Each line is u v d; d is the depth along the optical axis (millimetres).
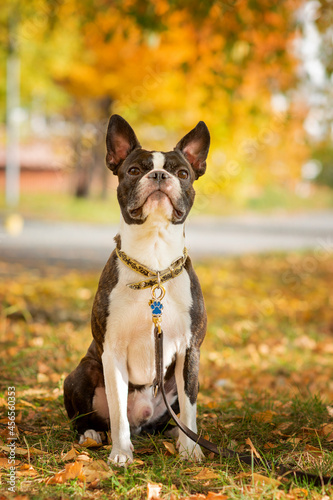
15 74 26766
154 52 15469
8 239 16812
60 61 23328
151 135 18234
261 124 15422
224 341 7496
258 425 4168
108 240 17359
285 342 7551
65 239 17281
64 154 30234
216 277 12086
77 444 3750
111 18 10648
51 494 2982
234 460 3445
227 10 9508
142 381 3715
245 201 31891
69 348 6453
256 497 2938
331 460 3389
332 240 19922
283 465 3293
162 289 3527
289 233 22125
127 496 3002
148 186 3463
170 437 4016
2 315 7938
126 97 18578
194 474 3289
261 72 12953
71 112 28375
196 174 3979
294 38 11523
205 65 11430
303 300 10328
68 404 3992
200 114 15492
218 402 4965
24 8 12195
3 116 30281
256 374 6215
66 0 11250
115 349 3574
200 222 25719
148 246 3541
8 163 29625
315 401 4742
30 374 5551
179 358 3643
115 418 3500
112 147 3900
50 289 9773
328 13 9867
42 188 42000
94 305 3676
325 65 11102
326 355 7109
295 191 37688
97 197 32969
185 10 10055
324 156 20531
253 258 14984
